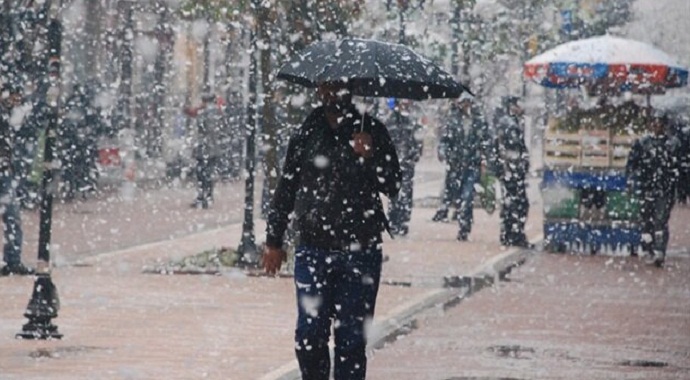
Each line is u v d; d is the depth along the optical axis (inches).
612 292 1425.9
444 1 2407.7
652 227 1758.1
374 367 944.9
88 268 1536.7
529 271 1635.1
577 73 1892.2
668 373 945.5
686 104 3073.3
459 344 1051.9
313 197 732.7
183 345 1019.3
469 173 2055.9
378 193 742.5
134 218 2282.2
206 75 3376.0
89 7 3090.6
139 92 3376.0
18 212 1424.7
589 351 1029.8
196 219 2324.1
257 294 1331.2
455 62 2598.4
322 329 737.6
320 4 1584.6
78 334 1058.1
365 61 743.7
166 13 3412.9
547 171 1911.9
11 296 1254.3
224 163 3385.8
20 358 946.1
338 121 738.2
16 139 1422.2
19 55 1460.4
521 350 1029.8
